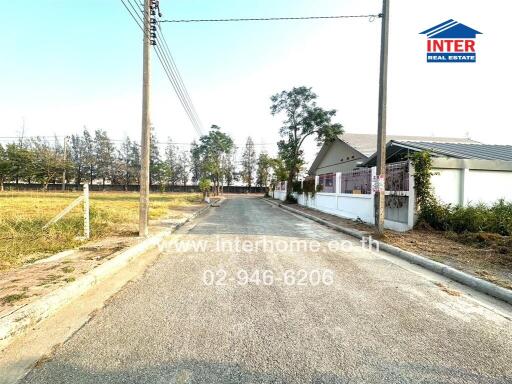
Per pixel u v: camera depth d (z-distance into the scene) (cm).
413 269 516
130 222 989
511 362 242
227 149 3484
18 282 379
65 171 4434
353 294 387
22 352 246
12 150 4194
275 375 218
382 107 787
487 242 647
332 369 227
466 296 391
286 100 2517
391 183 954
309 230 968
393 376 220
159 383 208
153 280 434
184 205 1950
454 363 238
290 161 2655
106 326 291
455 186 859
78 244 633
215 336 272
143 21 741
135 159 5900
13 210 1293
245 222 1173
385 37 784
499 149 1123
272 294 381
